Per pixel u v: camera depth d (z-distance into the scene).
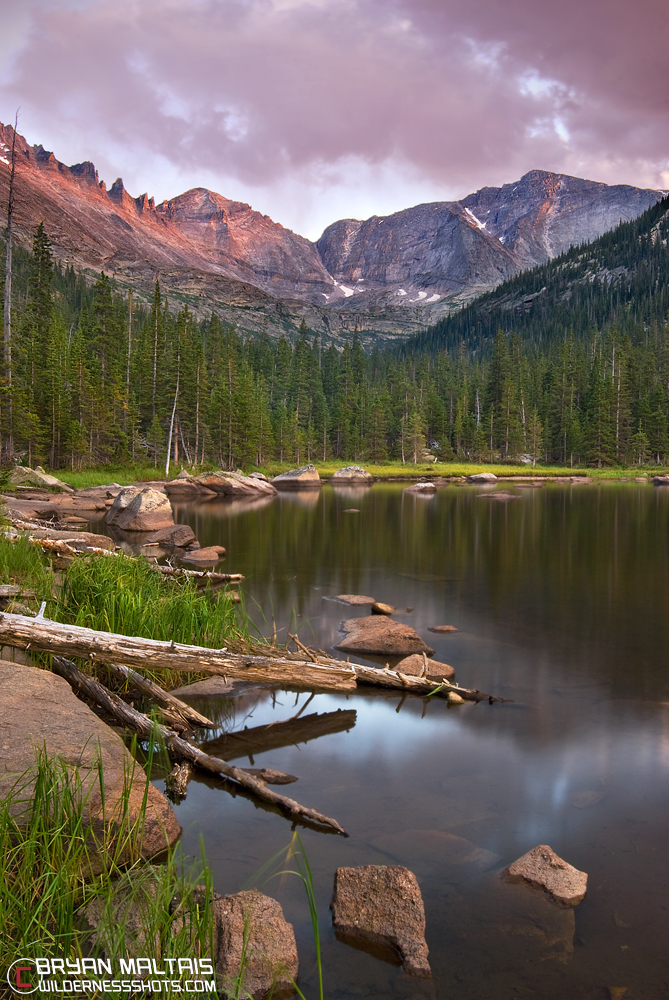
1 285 46.53
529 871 4.03
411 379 157.25
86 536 17.98
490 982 3.21
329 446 107.69
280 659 7.26
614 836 4.54
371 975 3.27
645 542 22.52
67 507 31.19
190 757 5.54
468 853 4.30
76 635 6.20
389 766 5.68
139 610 8.10
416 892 3.70
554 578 15.70
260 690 7.73
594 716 6.95
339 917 3.62
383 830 4.58
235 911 3.41
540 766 5.68
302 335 133.25
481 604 12.75
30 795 3.93
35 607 8.26
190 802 5.00
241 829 4.59
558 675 8.38
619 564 17.89
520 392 116.44
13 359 46.97
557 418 104.25
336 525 27.58
